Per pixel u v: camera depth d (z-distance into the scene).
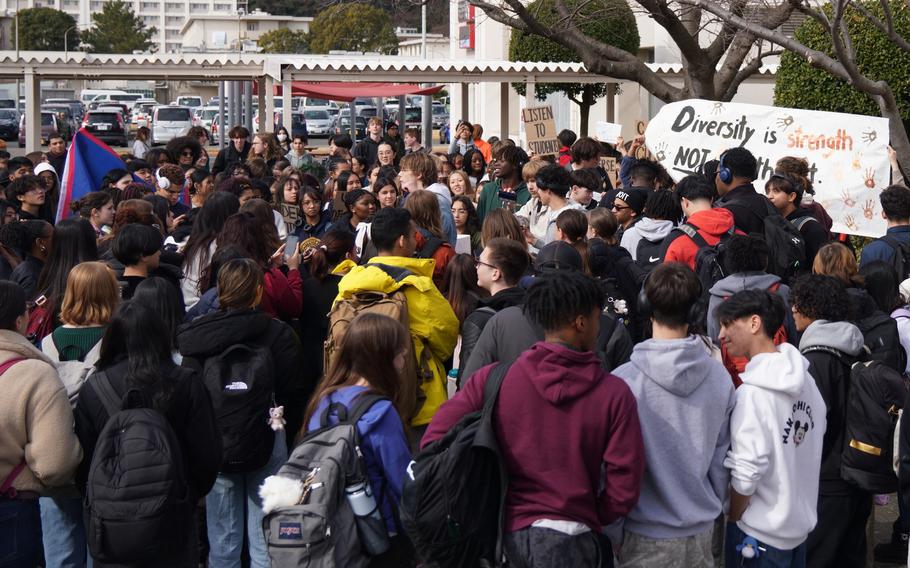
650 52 26.83
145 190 8.80
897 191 6.59
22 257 6.89
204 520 5.86
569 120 30.28
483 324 4.87
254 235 6.11
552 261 5.07
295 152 15.02
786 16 10.44
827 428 4.74
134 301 4.47
